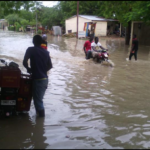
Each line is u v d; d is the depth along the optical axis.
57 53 15.03
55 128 4.18
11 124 4.28
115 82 7.76
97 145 3.62
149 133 4.15
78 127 4.25
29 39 26.58
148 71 9.88
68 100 5.73
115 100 5.89
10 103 4.42
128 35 24.58
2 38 27.50
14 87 4.30
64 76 8.34
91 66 10.64
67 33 39.88
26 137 3.80
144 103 5.73
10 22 53.88
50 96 5.99
